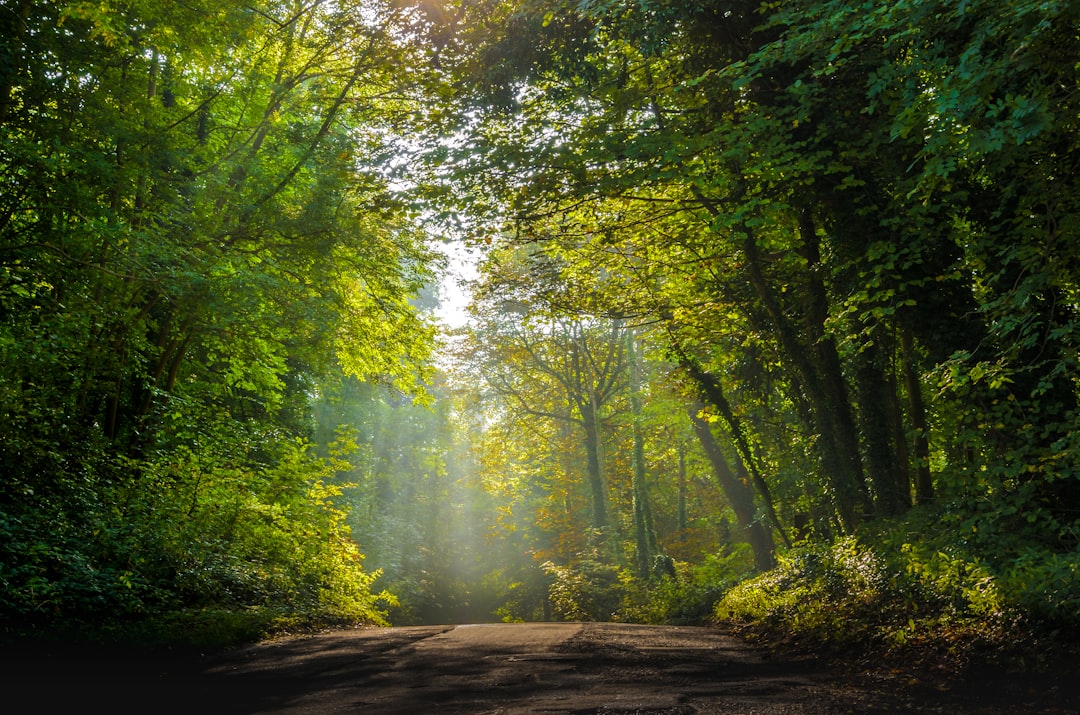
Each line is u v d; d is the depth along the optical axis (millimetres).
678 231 18297
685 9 12195
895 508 14500
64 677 8555
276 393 23344
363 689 8422
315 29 19188
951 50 8609
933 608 9680
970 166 10797
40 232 14023
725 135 12648
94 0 13062
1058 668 7285
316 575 20688
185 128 17562
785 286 17469
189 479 17406
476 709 7270
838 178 12984
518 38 13461
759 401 22391
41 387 14141
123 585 12797
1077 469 9234
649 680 8672
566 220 17547
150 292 17109
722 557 33750
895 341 15500
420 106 16328
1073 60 7809
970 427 11164
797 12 10469
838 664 9336
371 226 19812
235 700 7871
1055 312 9977
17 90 13836
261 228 17828
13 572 11070
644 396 32062
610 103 14852
